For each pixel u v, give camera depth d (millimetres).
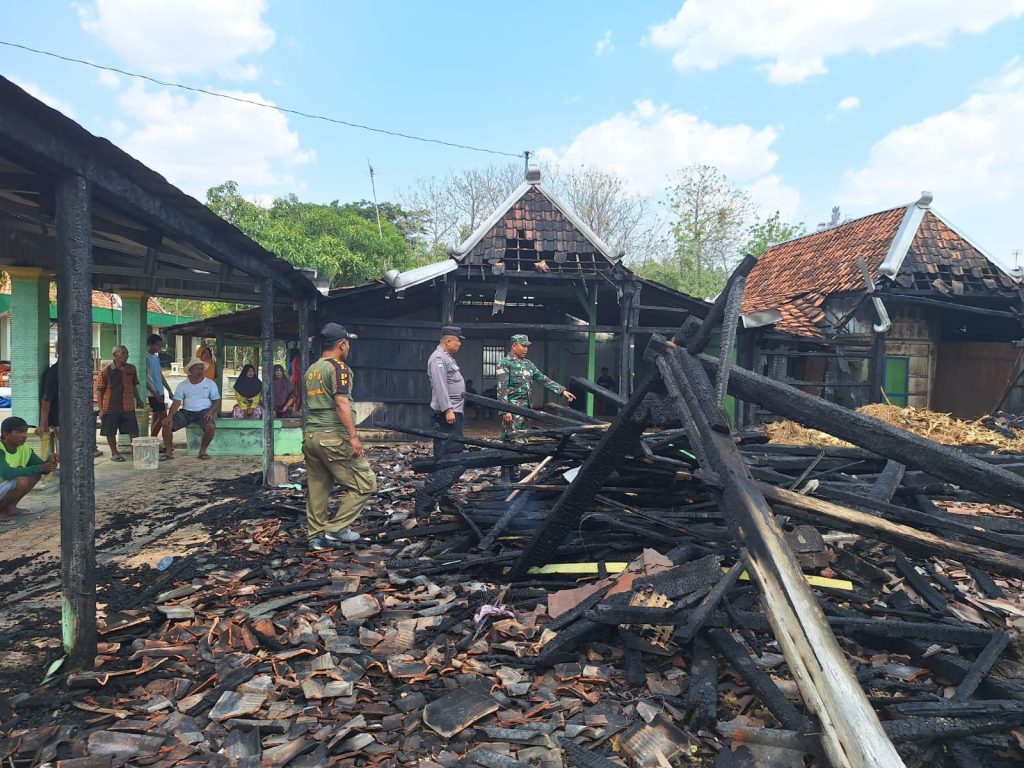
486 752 2377
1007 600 3738
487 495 5621
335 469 4824
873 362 13750
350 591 3945
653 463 4535
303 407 10367
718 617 3100
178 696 2807
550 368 19109
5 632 3479
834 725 1794
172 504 6559
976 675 2811
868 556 4121
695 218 34312
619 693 2811
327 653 3121
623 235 38469
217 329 14602
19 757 2363
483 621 3443
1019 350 12891
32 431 9047
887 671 2973
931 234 14570
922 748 2389
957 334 15055
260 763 2312
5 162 3174
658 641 3094
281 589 3979
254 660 3080
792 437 8312
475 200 40250
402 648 3223
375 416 12094
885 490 4523
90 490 3117
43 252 8930
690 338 3488
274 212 26766
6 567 4547
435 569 4223
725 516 2609
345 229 26172
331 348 4863
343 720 2605
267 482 7594
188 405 9734
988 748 2438
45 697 2771
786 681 2826
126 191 3766
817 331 13898
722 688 2816
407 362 12203
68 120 2770
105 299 19844
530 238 12727
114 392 9461
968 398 14031
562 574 4082
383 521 5594
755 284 19266
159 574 4375
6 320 21266
